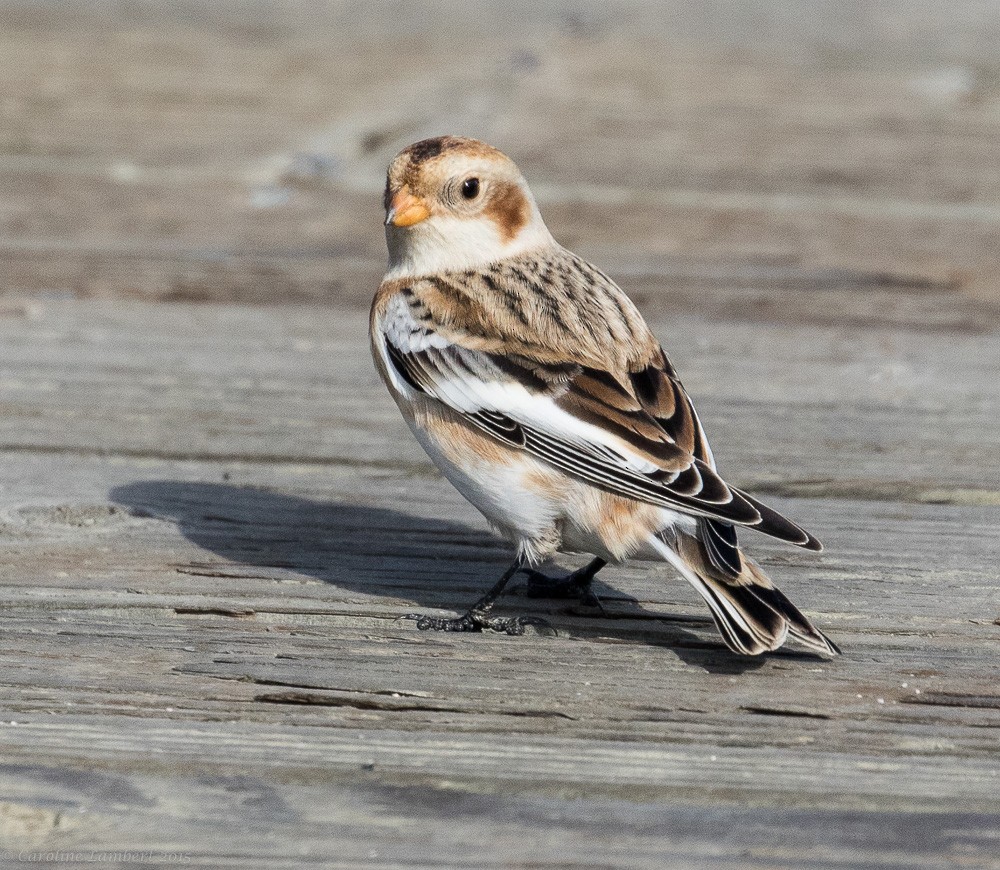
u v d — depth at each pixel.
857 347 12.26
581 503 7.39
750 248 15.29
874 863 5.19
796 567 8.12
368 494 9.32
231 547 8.40
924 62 26.16
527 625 7.43
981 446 10.04
